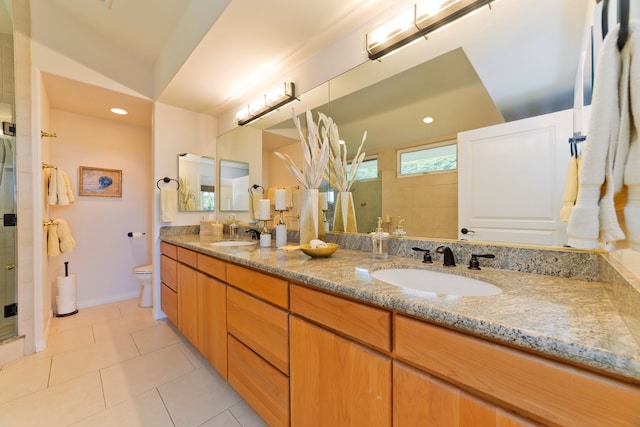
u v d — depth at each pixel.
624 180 0.45
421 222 1.34
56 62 2.07
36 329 1.96
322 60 1.78
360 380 0.82
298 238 2.08
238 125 2.61
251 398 1.29
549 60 0.99
